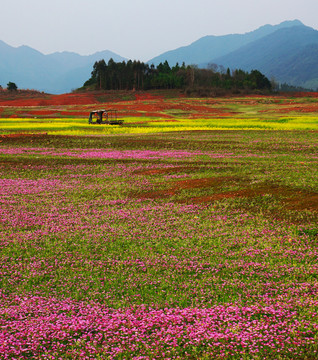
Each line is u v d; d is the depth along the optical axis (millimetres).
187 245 15125
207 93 188750
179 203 21328
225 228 16859
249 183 23734
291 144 43938
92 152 41312
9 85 199375
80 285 11898
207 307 10234
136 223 18078
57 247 15102
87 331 9219
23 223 18141
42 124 74500
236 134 55031
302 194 20062
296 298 10266
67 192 24672
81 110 120188
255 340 8328
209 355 8102
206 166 31516
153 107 133750
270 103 152000
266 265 12852
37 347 8539
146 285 11836
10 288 11828
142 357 8047
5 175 30391
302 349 8000
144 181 27219
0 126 69438
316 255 13430
